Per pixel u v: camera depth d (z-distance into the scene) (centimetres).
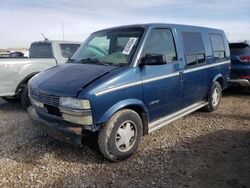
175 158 393
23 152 413
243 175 346
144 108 403
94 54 452
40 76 430
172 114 483
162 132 498
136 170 361
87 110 335
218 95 641
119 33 447
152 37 429
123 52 410
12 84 611
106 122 357
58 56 755
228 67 686
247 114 616
